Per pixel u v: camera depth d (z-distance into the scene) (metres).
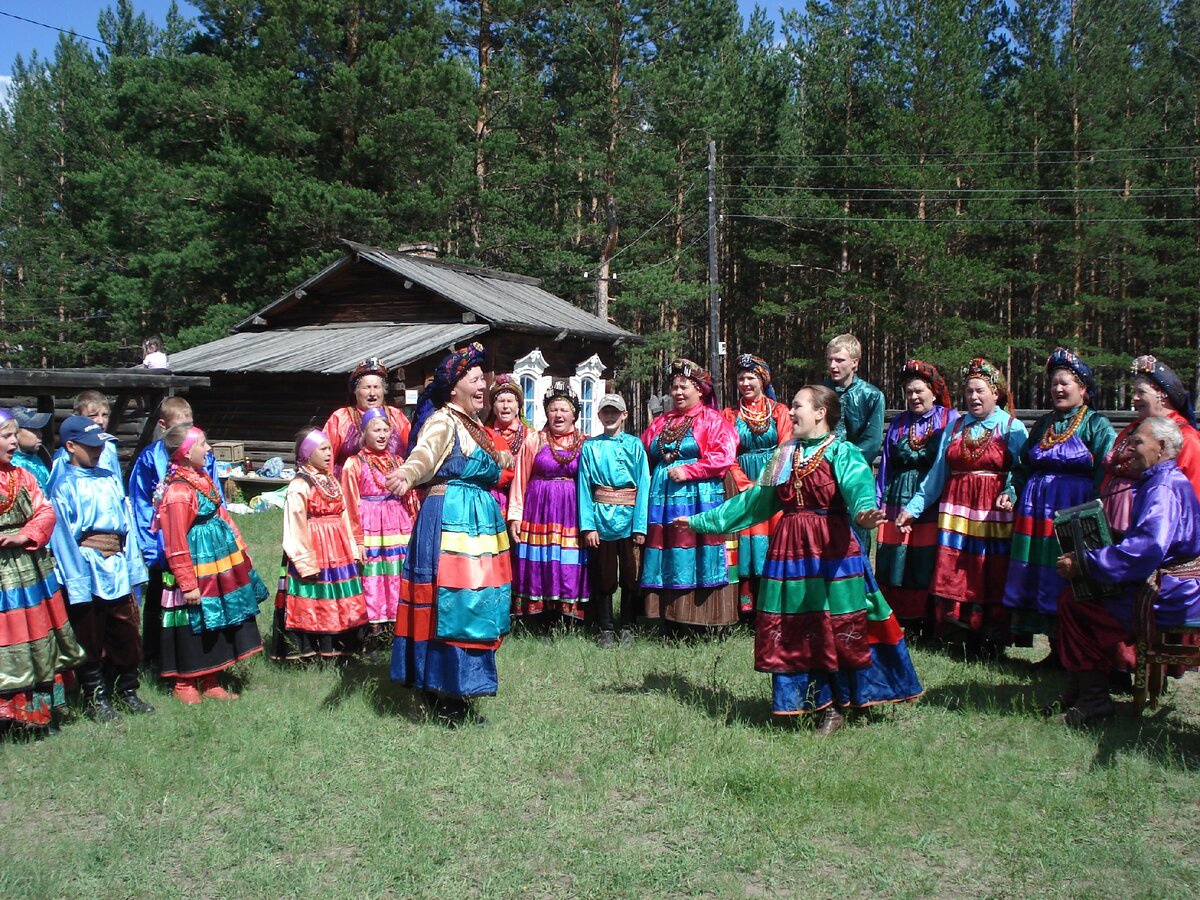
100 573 5.27
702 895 3.49
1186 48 33.28
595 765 4.54
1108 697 5.17
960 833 3.90
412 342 17.41
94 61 44.00
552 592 6.94
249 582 5.72
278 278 25.91
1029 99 30.62
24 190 44.19
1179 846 3.78
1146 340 32.94
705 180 31.02
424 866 3.67
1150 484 4.67
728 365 38.75
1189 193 30.11
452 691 4.98
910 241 27.83
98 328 43.53
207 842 3.95
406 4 26.80
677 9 30.30
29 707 4.87
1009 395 6.60
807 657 4.81
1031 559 5.96
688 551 6.68
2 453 4.76
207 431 18.36
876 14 31.11
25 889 3.52
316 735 5.00
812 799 4.16
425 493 5.22
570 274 30.98
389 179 26.23
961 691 5.66
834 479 4.75
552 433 7.12
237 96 25.05
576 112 29.69
